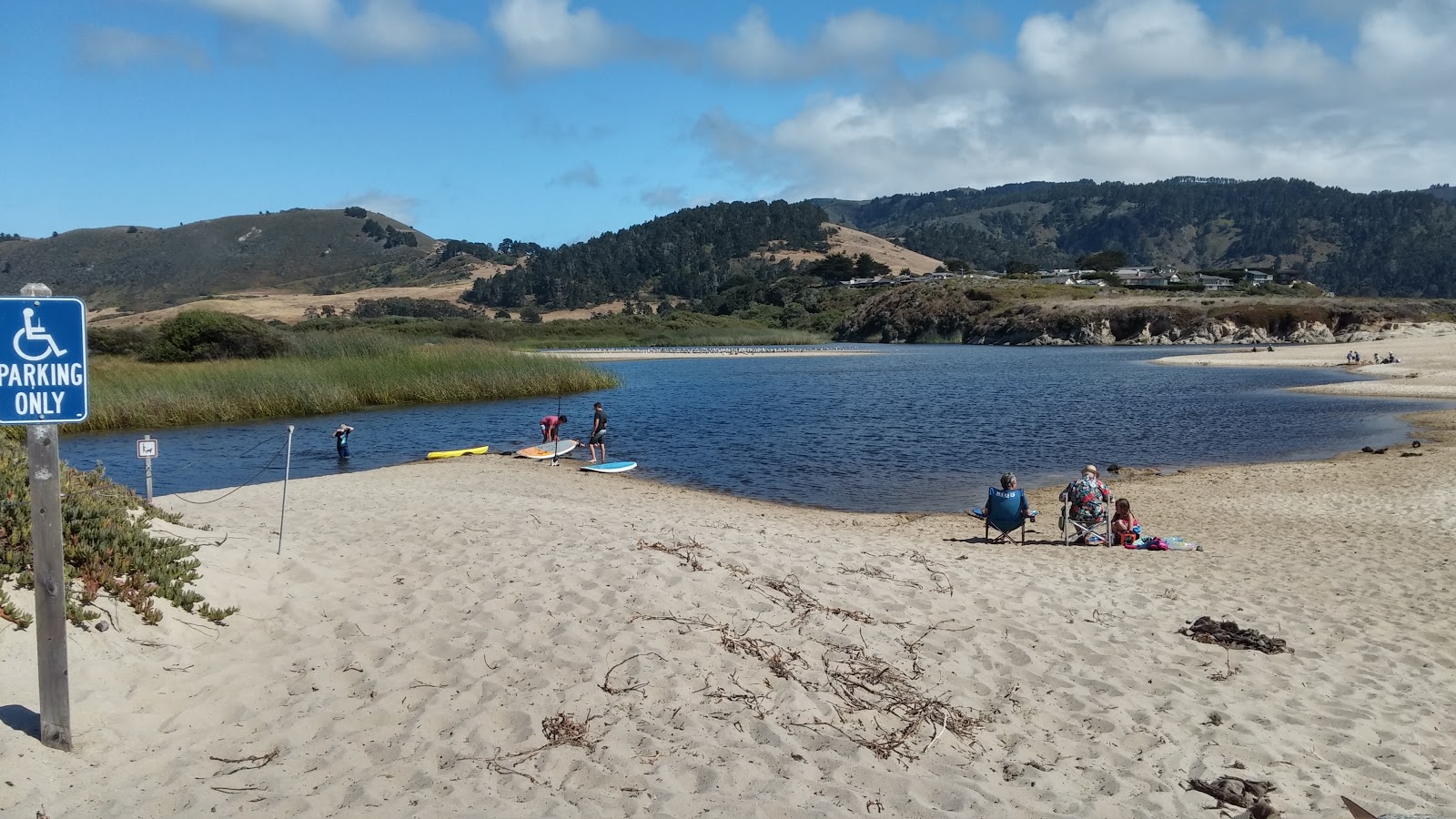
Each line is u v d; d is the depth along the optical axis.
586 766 4.51
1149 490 16.73
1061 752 5.09
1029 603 7.93
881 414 31.42
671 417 30.83
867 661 6.13
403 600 6.93
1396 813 4.43
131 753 4.45
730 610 6.86
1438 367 45.59
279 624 6.29
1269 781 4.76
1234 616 7.97
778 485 17.95
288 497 13.18
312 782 4.29
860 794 4.38
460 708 5.14
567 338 107.88
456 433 26.66
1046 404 34.50
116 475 19.14
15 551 5.70
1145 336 96.94
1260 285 134.88
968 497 16.66
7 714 4.44
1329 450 21.72
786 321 141.12
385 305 145.38
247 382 31.98
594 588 7.17
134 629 5.57
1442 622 7.91
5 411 4.13
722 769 4.53
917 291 126.81
